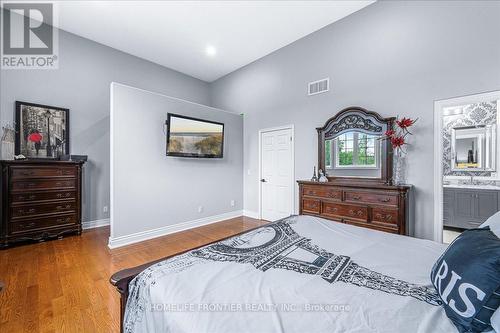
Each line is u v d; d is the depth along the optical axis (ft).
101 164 14.10
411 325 2.60
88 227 13.57
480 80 8.02
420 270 3.86
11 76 11.35
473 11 8.14
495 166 13.23
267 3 10.54
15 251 10.09
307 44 13.12
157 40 13.65
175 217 13.26
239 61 16.37
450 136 14.67
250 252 4.50
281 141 14.71
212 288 3.22
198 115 14.39
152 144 12.25
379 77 10.42
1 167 10.52
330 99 12.17
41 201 11.05
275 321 2.61
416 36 9.38
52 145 12.37
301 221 6.76
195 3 10.52
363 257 4.33
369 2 10.53
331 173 11.88
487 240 2.91
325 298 3.05
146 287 3.40
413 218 9.53
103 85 14.15
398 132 9.85
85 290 7.09
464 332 2.52
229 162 16.35
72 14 11.39
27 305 6.34
